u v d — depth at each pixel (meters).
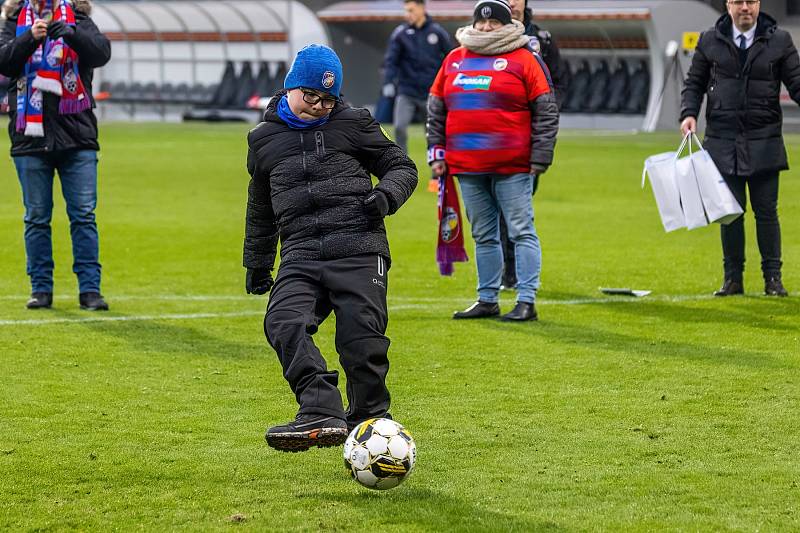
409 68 22.97
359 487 7.07
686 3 40.25
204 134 39.78
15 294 13.39
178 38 51.47
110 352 10.55
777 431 8.12
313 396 6.70
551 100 11.70
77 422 8.40
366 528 6.39
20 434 8.10
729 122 12.76
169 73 52.31
